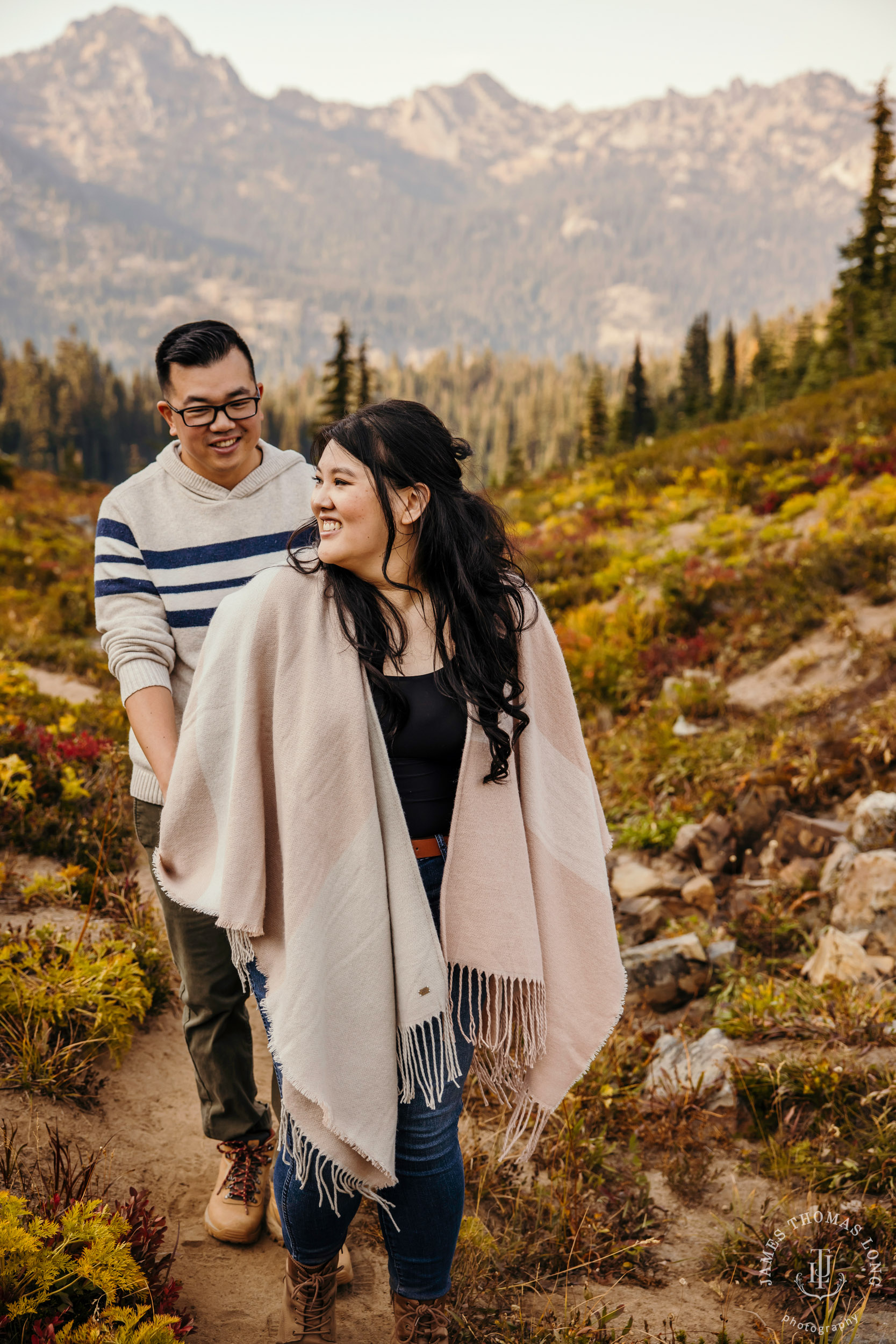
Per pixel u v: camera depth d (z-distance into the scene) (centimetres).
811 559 917
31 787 475
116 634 234
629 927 500
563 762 208
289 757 181
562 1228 275
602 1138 318
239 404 233
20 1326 189
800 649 794
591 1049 204
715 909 502
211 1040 244
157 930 392
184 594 241
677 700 770
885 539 879
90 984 310
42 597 1559
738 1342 236
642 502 1555
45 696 740
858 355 4416
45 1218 215
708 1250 278
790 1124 327
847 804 552
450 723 190
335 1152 180
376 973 180
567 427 15412
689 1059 356
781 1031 379
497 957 188
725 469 1474
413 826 192
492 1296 251
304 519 251
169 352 229
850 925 444
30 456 12912
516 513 2006
